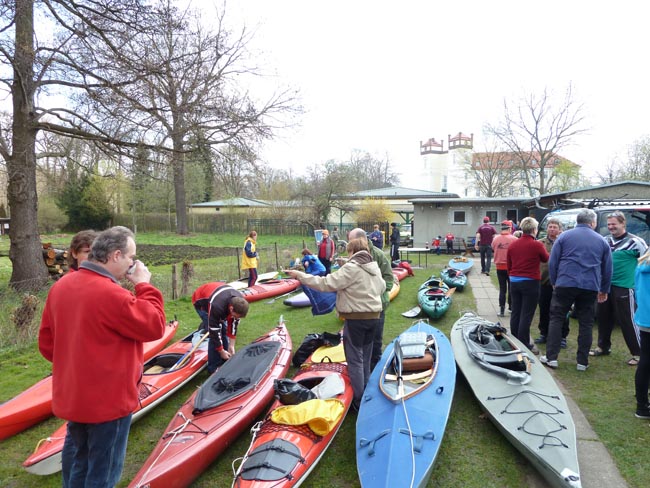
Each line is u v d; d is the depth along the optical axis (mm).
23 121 11164
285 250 20703
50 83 10898
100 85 10664
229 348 5887
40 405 4727
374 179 66375
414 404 4176
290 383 4414
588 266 5324
